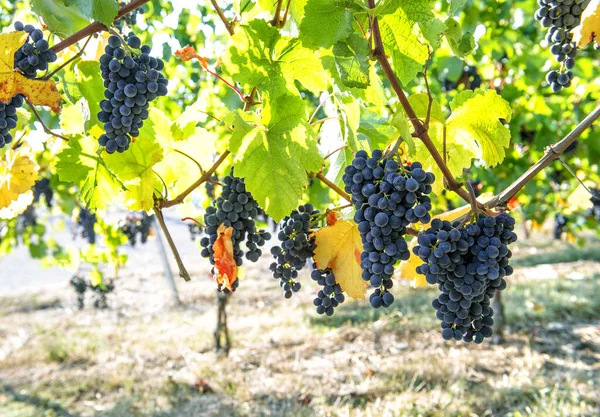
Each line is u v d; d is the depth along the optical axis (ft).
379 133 7.14
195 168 6.66
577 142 16.47
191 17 18.72
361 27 4.53
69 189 18.85
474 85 18.04
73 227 28.30
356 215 4.37
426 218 4.04
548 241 57.47
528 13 16.03
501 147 5.43
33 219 19.43
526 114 16.07
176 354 27.14
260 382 22.66
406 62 4.88
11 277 56.90
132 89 4.49
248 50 5.12
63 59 6.20
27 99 4.68
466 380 21.04
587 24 5.33
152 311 37.55
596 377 20.59
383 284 4.36
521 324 26.89
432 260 4.07
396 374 21.91
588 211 23.17
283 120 5.21
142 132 6.05
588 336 25.38
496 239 4.19
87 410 21.31
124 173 5.58
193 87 20.30
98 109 5.54
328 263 5.40
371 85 5.34
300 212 5.67
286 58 5.18
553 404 17.87
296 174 5.16
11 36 4.46
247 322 31.73
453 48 4.93
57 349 28.68
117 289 44.88
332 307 5.52
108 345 29.45
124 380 23.85
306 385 21.91
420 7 4.50
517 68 16.38
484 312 4.41
